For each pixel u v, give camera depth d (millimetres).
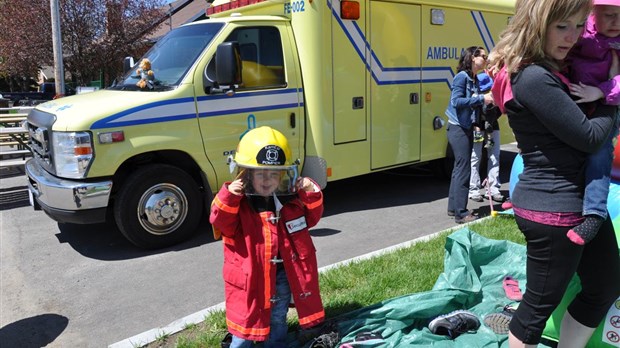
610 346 2699
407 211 6410
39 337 3590
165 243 5266
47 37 18844
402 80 6617
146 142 4965
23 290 4383
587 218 2113
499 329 3100
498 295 3568
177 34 5977
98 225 6113
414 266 4230
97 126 4734
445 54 7094
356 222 6000
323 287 3928
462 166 5645
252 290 2705
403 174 8461
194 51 5461
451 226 5719
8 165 8039
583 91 2086
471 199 6734
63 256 5160
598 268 2336
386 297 3703
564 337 2539
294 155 5902
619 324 2654
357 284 3953
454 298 3314
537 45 2086
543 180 2217
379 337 3045
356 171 6316
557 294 2283
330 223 5984
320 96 5816
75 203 4762
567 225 2154
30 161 5781
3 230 6062
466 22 7293
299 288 2805
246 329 2709
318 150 5902
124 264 4891
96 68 19734
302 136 5930
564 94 2078
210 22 5746
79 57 19422
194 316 3615
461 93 5434
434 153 7238
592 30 2154
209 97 5289
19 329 3713
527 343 2395
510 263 3928
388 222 5969
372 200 6988
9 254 5258
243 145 2717
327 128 5926
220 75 5062
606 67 2105
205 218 6203
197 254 5094
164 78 5422
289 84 5781
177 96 5121
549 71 2125
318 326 3191
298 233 2811
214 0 7270
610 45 2086
